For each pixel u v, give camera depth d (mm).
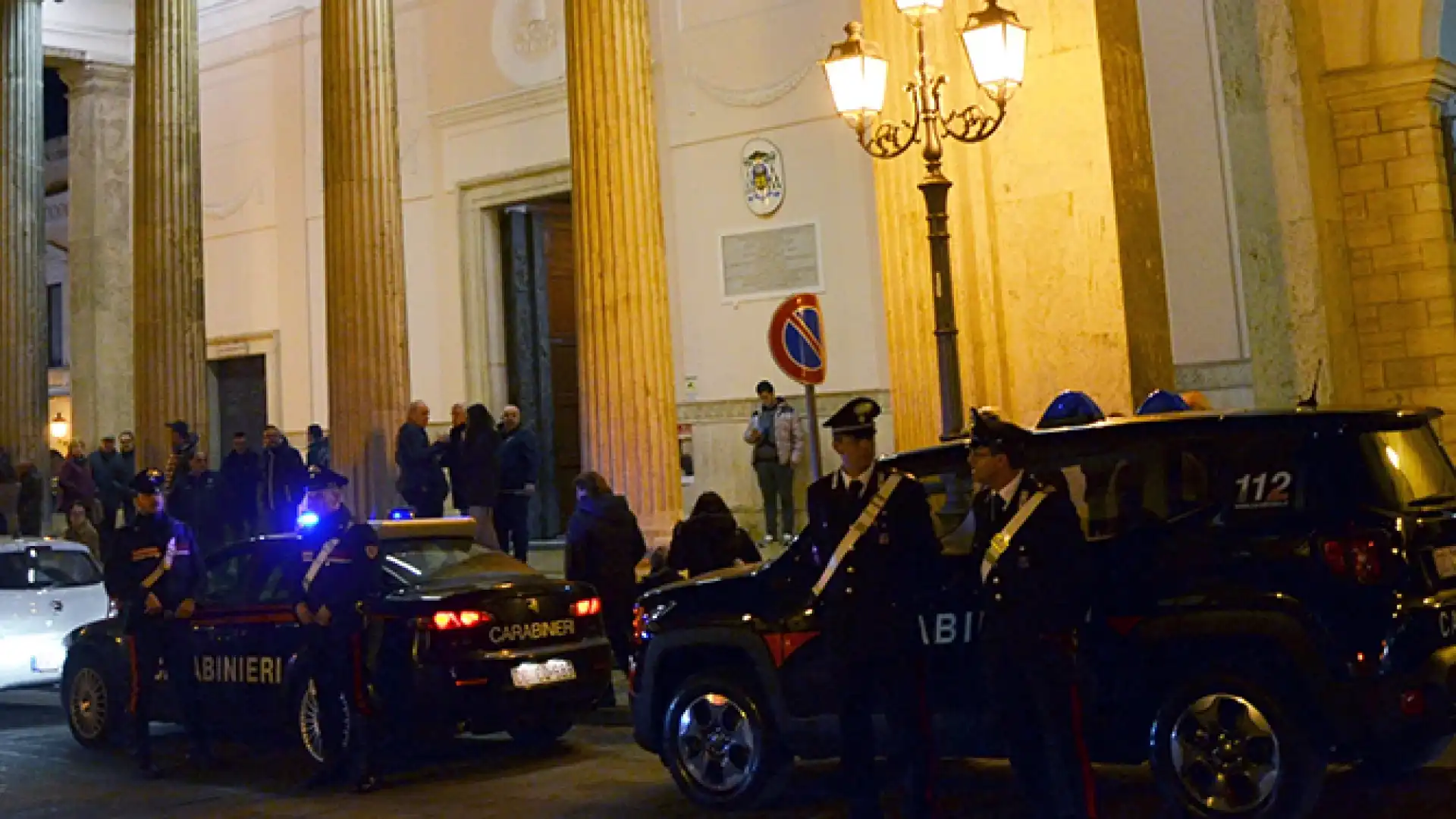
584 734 10906
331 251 16438
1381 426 6570
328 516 9141
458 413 15750
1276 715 6293
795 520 17812
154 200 19203
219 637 10062
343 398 16281
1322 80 13297
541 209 22062
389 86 16656
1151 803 7320
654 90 19719
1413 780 7496
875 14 11414
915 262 11156
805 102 18406
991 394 10828
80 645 11273
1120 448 6961
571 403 22594
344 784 9258
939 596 7242
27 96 22484
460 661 9078
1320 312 12758
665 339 14289
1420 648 6152
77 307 25438
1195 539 6617
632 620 11281
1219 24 13258
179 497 17609
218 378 25031
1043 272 10633
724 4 19125
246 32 24203
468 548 10281
